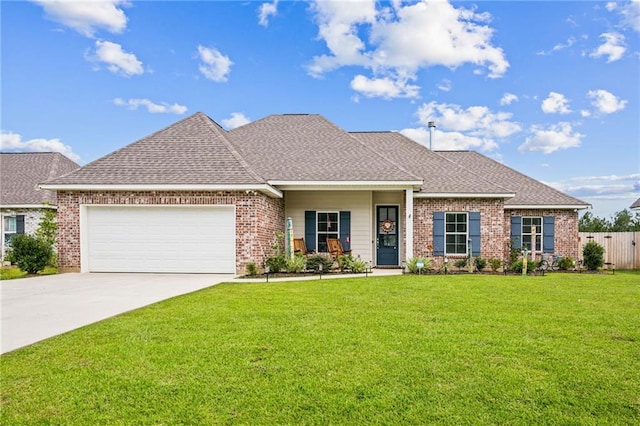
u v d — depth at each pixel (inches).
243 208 565.9
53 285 456.8
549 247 752.3
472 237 674.2
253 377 176.7
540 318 282.5
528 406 152.2
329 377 176.9
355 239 701.3
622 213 1702.8
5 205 821.2
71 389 165.5
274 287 430.0
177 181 563.5
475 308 317.4
